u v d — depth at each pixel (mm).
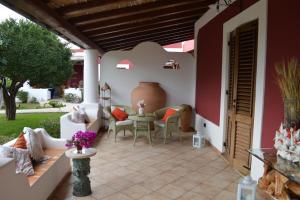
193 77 7539
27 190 2578
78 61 16953
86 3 3691
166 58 7520
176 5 5125
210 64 5863
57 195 3309
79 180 3271
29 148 3252
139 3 4492
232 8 4555
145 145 5766
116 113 6402
